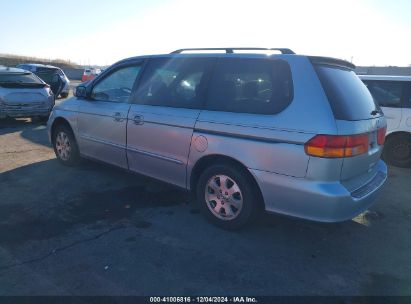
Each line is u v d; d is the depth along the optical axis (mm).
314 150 2941
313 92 3076
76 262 3043
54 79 15227
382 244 3588
